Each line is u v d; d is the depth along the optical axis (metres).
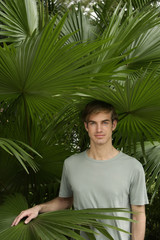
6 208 1.42
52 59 1.20
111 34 1.65
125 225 1.34
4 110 1.83
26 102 1.62
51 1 2.96
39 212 1.42
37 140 1.83
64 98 1.46
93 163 1.37
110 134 1.39
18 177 1.87
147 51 2.16
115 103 1.46
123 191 1.33
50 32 1.12
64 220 1.13
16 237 1.09
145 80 1.27
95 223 1.13
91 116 1.37
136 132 1.83
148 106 1.44
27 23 2.06
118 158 1.37
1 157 1.76
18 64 1.24
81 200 1.36
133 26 1.62
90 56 1.20
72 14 2.51
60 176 1.98
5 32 1.95
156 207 2.84
